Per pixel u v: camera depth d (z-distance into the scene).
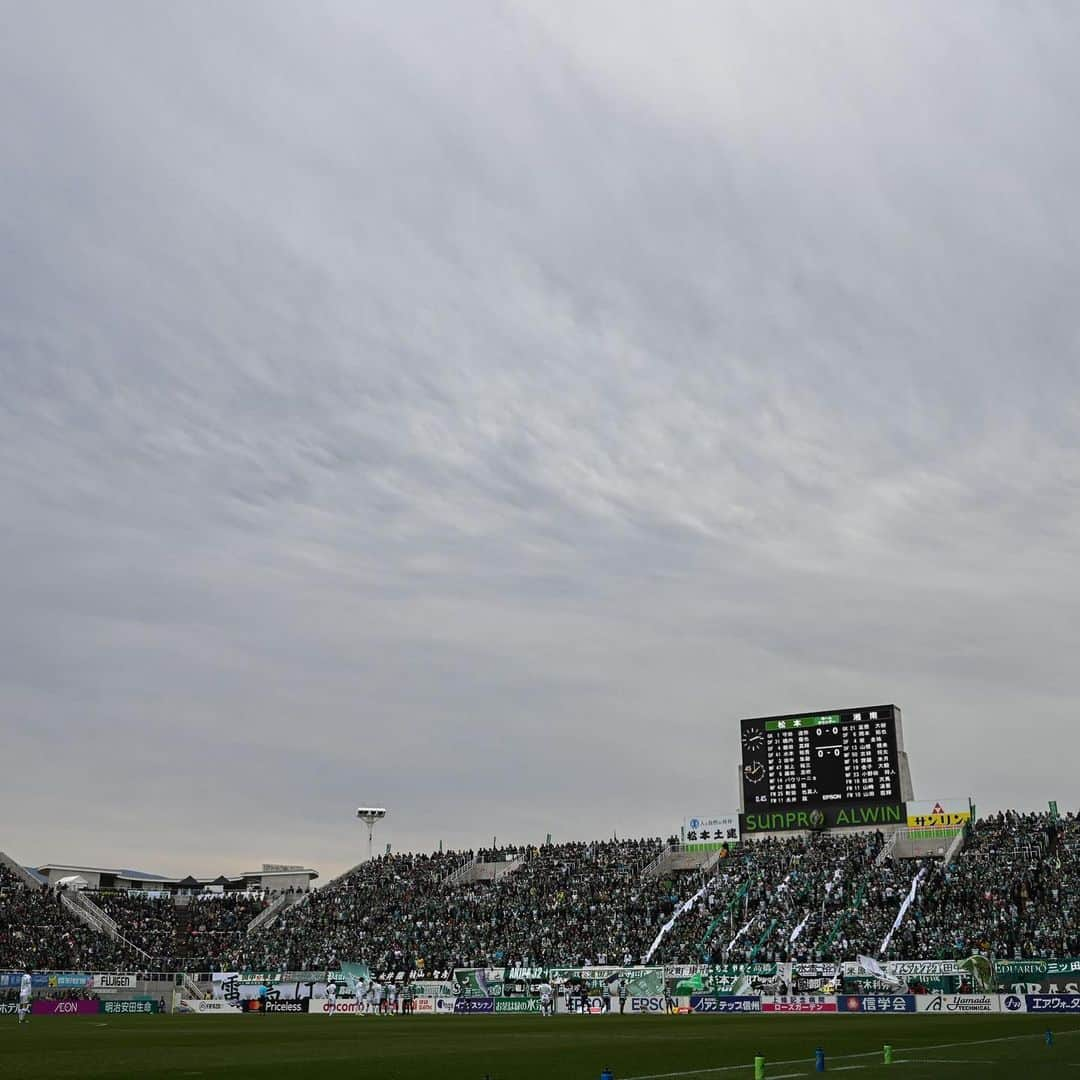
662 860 127.31
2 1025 78.31
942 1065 36.50
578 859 133.50
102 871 192.25
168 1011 112.56
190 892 189.00
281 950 124.00
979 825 112.88
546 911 119.69
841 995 90.06
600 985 100.81
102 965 119.19
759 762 121.44
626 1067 37.81
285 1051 47.69
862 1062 38.22
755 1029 62.78
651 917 113.19
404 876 139.62
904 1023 68.19
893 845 115.81
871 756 116.06
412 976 111.06
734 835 121.38
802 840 121.62
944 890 103.00
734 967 95.12
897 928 98.00
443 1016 94.81
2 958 112.00
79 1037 60.66
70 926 124.75
